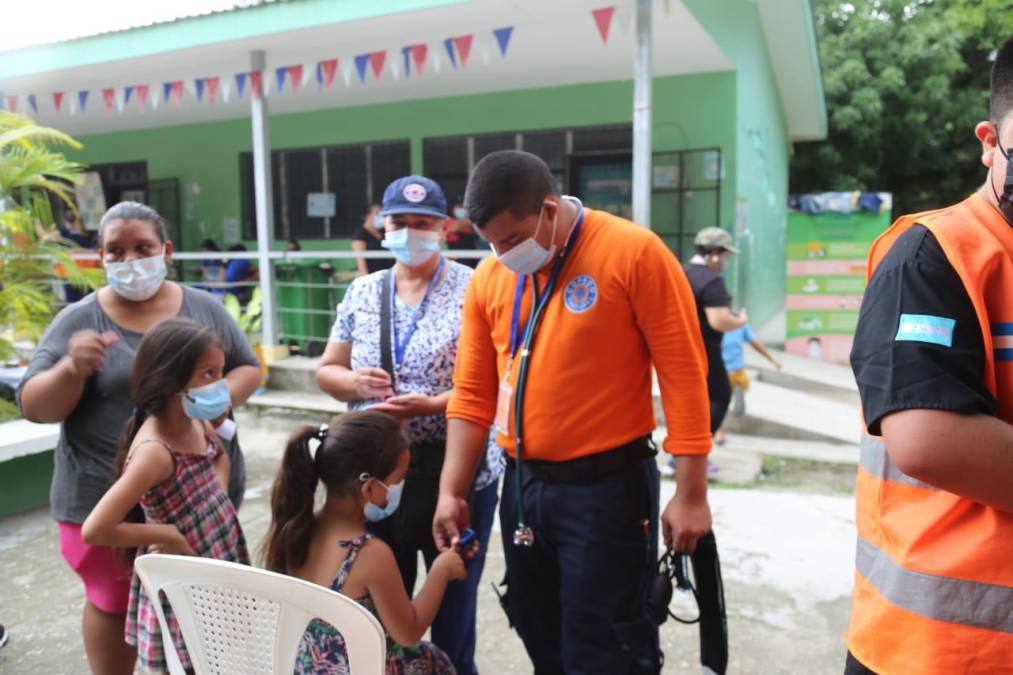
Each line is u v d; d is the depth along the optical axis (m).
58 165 5.27
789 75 10.80
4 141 4.99
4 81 7.81
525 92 9.16
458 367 2.16
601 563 1.86
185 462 2.02
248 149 10.76
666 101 8.46
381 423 1.88
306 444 1.88
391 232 2.38
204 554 2.04
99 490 2.25
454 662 2.38
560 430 1.86
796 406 6.32
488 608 3.26
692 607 3.21
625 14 5.66
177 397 1.96
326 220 10.50
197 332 1.98
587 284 1.82
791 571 3.51
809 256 8.55
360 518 1.88
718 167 8.26
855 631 1.35
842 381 7.19
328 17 6.00
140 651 1.97
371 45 6.68
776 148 11.22
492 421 2.16
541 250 1.80
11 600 3.39
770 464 5.21
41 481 4.57
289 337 7.99
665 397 1.84
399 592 1.84
